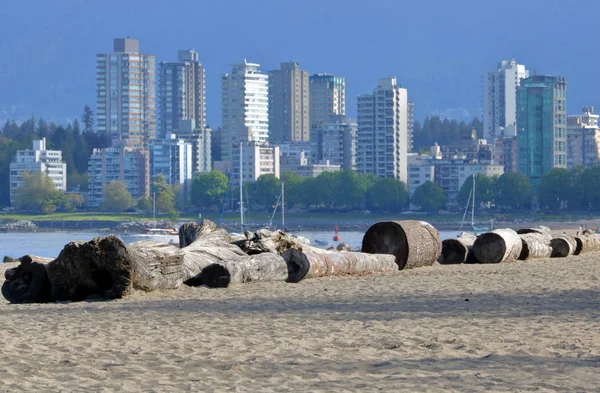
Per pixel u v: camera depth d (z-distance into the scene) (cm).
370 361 3778
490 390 3219
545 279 7919
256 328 4756
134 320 5141
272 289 6994
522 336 4425
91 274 6462
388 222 9250
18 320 5253
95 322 5072
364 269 8425
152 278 6588
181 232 8531
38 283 6575
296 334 4519
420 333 4544
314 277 7894
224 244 8044
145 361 3809
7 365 3709
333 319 5119
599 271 8944
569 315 5275
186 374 3538
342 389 3256
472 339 4334
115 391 3250
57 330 4753
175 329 4744
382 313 5397
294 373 3547
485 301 6072
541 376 3462
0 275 9725
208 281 7162
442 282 7619
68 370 3616
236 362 3762
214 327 4806
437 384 3322
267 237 8156
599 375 3484
